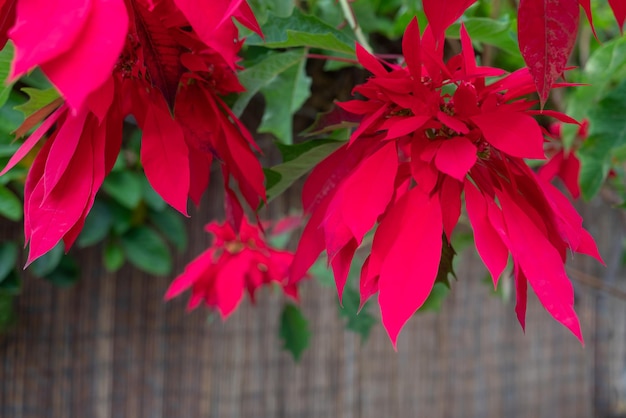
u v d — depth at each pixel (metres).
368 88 1.13
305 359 4.29
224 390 4.04
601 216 4.96
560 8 1.02
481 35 1.46
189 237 3.79
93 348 3.70
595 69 1.75
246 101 1.47
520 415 5.20
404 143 1.16
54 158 1.04
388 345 4.61
